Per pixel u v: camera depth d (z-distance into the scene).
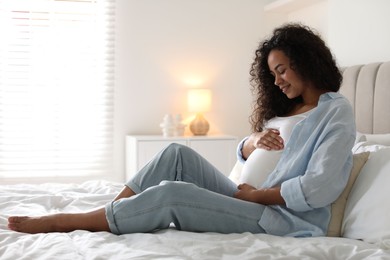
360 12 3.53
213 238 1.79
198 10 4.90
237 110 5.04
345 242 1.78
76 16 4.61
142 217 1.87
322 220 1.97
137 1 4.74
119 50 4.72
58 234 1.82
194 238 1.77
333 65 2.22
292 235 1.93
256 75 2.46
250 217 1.94
